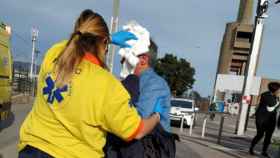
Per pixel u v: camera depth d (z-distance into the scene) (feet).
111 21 45.93
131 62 9.53
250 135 57.72
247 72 55.31
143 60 9.70
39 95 7.25
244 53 134.21
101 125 7.00
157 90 9.32
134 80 9.28
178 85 197.36
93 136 6.96
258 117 33.32
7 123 41.39
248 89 55.57
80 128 6.87
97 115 6.87
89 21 7.40
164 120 9.47
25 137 7.15
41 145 6.93
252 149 33.99
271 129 33.17
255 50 55.42
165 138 9.31
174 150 9.64
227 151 34.63
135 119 7.20
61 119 6.90
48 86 7.09
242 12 153.48
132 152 8.72
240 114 57.06
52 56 7.44
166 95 9.50
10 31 37.70
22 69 100.12
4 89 34.94
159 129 9.22
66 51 7.18
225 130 67.82
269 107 32.83
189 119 63.67
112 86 6.98
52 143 6.89
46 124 7.01
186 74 200.13
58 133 6.94
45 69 7.30
